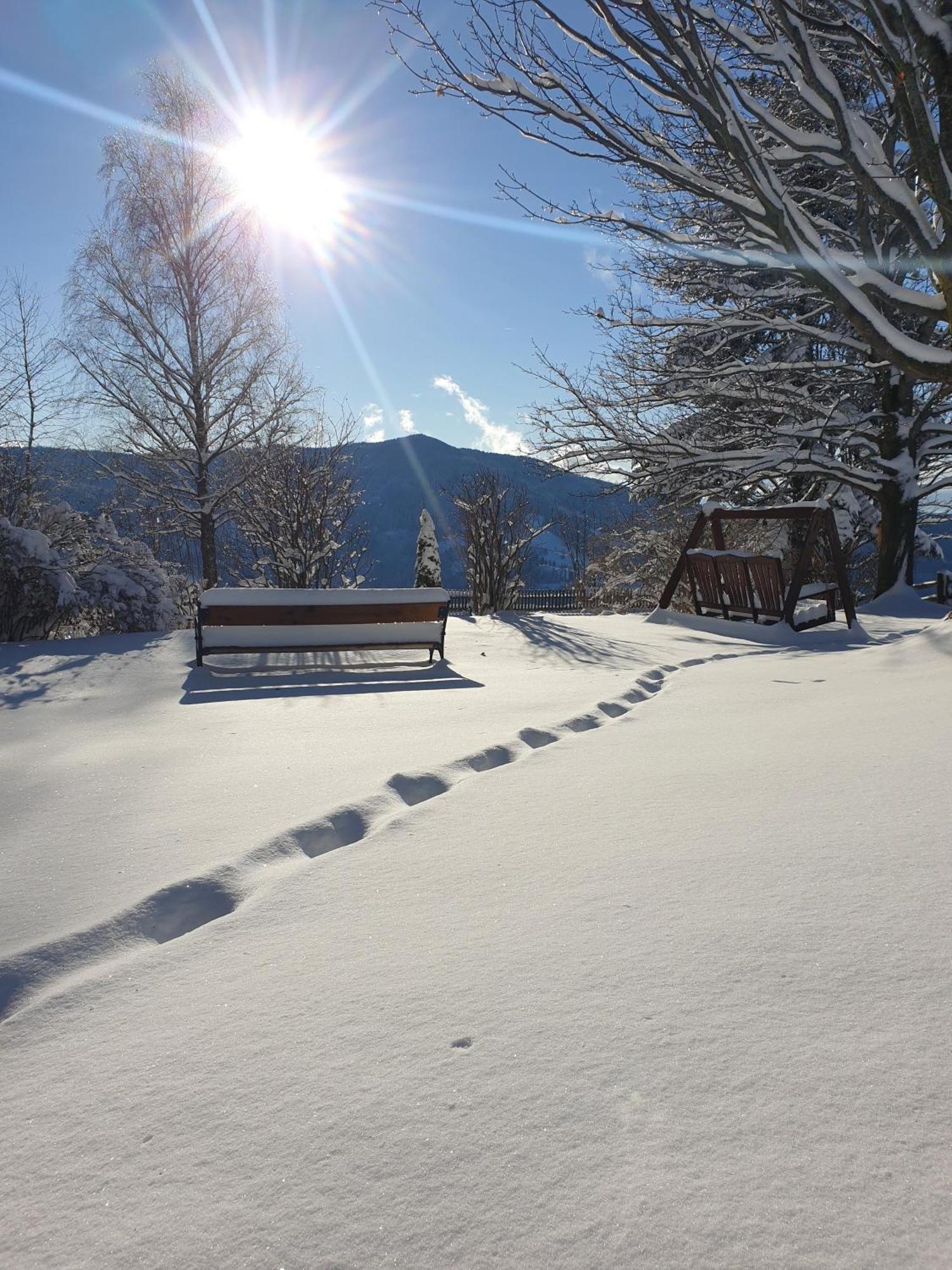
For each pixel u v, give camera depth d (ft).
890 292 27.55
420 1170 4.13
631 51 25.84
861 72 34.42
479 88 29.27
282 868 9.18
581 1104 4.51
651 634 36.19
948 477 56.13
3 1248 3.89
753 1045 4.94
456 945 6.72
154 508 82.84
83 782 13.39
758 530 72.43
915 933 6.22
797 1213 3.66
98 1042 5.74
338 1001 5.95
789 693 18.51
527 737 14.93
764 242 31.53
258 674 25.16
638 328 53.72
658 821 9.55
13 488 54.29
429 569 59.26
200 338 80.38
